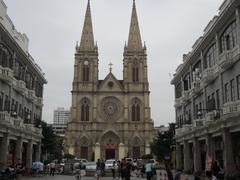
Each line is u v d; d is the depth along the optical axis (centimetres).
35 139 5706
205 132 4238
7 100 4294
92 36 10475
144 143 9638
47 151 6812
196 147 4781
